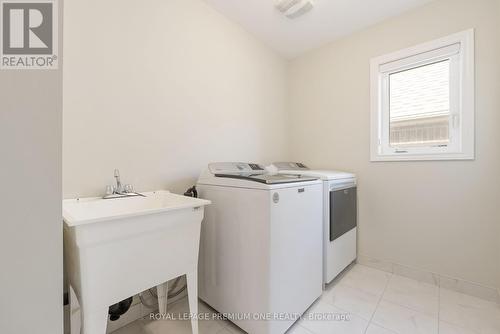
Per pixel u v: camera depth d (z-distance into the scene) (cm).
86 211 112
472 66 162
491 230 158
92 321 88
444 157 174
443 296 165
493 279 158
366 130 213
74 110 119
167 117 158
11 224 62
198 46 176
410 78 196
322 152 244
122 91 136
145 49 146
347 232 200
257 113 231
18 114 62
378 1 178
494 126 156
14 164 62
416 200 188
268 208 119
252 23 206
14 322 63
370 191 212
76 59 119
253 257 125
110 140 132
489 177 158
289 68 272
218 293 146
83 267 84
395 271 199
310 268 150
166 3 156
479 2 160
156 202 140
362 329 133
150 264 103
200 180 160
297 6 184
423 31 183
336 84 233
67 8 116
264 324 120
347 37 225
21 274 64
